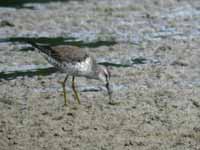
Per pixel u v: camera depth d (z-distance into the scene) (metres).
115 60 19.31
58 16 24.92
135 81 17.33
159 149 12.97
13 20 24.41
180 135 13.72
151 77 17.64
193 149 12.98
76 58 15.76
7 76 17.94
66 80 16.77
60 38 21.97
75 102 15.88
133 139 13.45
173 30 22.73
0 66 18.84
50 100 16.02
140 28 23.05
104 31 22.77
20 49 20.70
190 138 13.56
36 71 18.44
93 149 12.94
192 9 25.77
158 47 20.56
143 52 20.09
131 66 18.69
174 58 19.38
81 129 14.03
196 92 16.41
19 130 13.98
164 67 18.50
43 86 17.08
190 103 15.64
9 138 13.55
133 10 25.67
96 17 24.70
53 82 17.42
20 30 23.08
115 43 21.22
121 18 24.48
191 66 18.56
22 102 15.83
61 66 15.86
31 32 22.83
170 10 25.62
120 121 14.49
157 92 16.41
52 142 13.33
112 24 23.66
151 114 14.91
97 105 15.60
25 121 14.52
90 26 23.47
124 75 17.81
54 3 27.16
